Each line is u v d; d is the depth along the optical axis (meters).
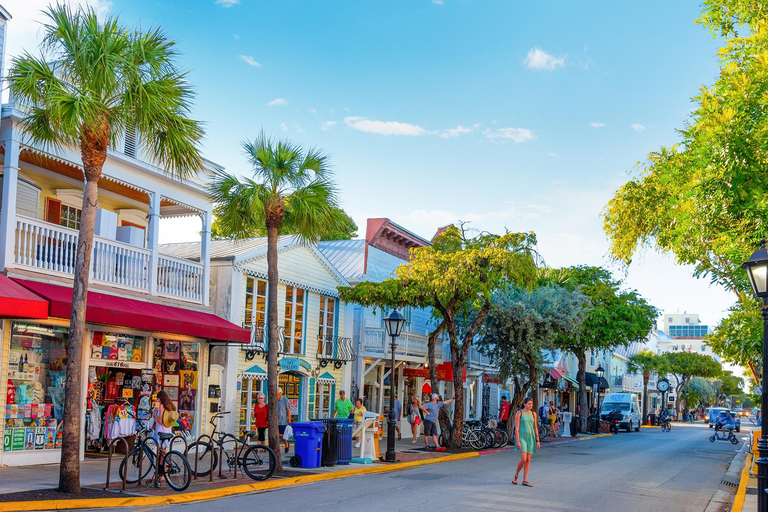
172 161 13.41
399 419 29.03
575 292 32.25
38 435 15.44
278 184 16.52
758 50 13.27
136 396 18.56
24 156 16.80
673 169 15.38
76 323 11.77
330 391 27.19
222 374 21.48
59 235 16.22
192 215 22.19
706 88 13.56
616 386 77.06
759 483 10.07
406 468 18.77
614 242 20.39
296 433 17.02
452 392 37.72
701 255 16.98
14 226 14.84
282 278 24.34
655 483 17.17
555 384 45.38
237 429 22.12
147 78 12.66
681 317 161.75
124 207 21.25
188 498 12.10
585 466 20.75
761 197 12.14
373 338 28.50
